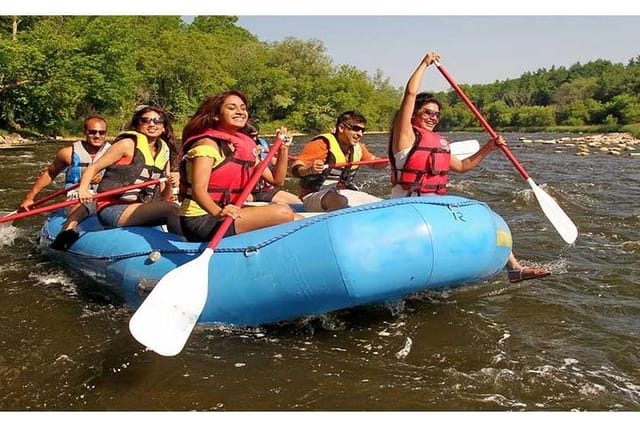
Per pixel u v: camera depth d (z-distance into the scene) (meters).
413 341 2.99
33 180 9.30
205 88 35.56
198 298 2.81
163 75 34.22
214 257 3.05
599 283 3.92
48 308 3.44
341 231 2.88
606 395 2.48
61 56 22.09
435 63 3.91
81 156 4.83
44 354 2.84
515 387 2.54
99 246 3.68
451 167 4.05
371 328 3.14
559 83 97.88
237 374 2.65
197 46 35.25
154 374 2.65
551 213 4.01
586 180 9.48
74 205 4.43
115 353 2.84
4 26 24.72
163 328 2.71
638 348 2.93
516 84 102.38
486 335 3.06
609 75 71.94
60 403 2.42
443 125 71.62
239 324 3.07
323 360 2.78
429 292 3.61
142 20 39.91
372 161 4.56
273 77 40.94
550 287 3.83
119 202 3.83
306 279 2.87
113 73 25.16
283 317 3.02
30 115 22.97
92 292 3.74
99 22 24.16
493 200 7.22
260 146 4.92
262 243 2.99
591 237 5.24
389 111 52.34
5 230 5.41
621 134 36.47
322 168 4.13
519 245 4.92
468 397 2.46
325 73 46.03
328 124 42.16
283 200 4.82
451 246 3.04
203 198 3.05
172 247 3.25
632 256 4.61
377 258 2.86
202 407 2.39
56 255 4.33
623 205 6.90
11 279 4.00
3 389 2.52
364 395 2.48
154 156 3.94
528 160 14.05
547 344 2.97
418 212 3.06
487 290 3.74
